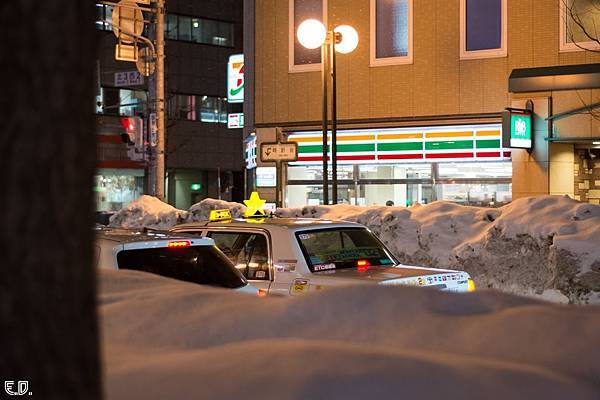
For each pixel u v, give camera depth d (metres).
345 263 8.42
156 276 4.96
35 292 1.60
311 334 3.21
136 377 2.49
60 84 1.63
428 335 3.06
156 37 18.34
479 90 22.91
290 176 25.66
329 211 15.30
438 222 13.38
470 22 23.05
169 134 45.97
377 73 24.14
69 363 1.63
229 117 43.91
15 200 1.59
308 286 7.90
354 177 24.98
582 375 2.63
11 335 1.57
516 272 11.95
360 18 24.30
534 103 20.77
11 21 1.59
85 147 1.68
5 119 1.59
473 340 2.96
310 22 17.39
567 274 11.12
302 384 2.26
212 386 2.32
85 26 1.69
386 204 24.64
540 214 12.17
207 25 47.47
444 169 23.94
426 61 23.55
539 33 22.20
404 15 23.88
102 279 4.72
